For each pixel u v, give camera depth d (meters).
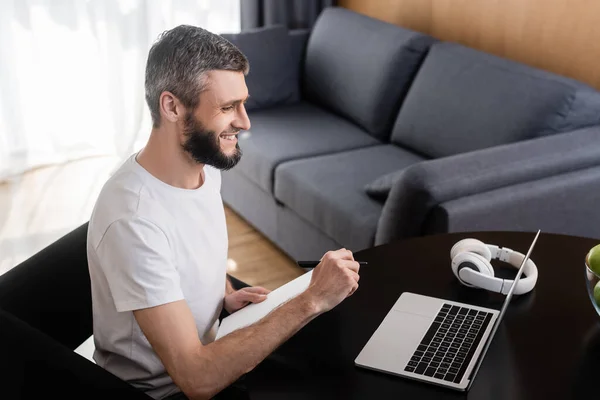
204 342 1.71
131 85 4.59
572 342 1.54
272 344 1.50
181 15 4.64
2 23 4.07
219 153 1.57
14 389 1.33
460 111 3.08
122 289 1.50
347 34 3.74
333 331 1.61
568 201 2.59
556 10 3.21
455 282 1.78
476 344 1.53
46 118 4.39
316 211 3.00
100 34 4.42
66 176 4.26
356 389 1.43
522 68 2.99
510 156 2.54
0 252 3.54
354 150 3.39
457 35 3.73
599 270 1.48
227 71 1.52
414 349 1.53
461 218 2.38
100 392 1.36
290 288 1.75
